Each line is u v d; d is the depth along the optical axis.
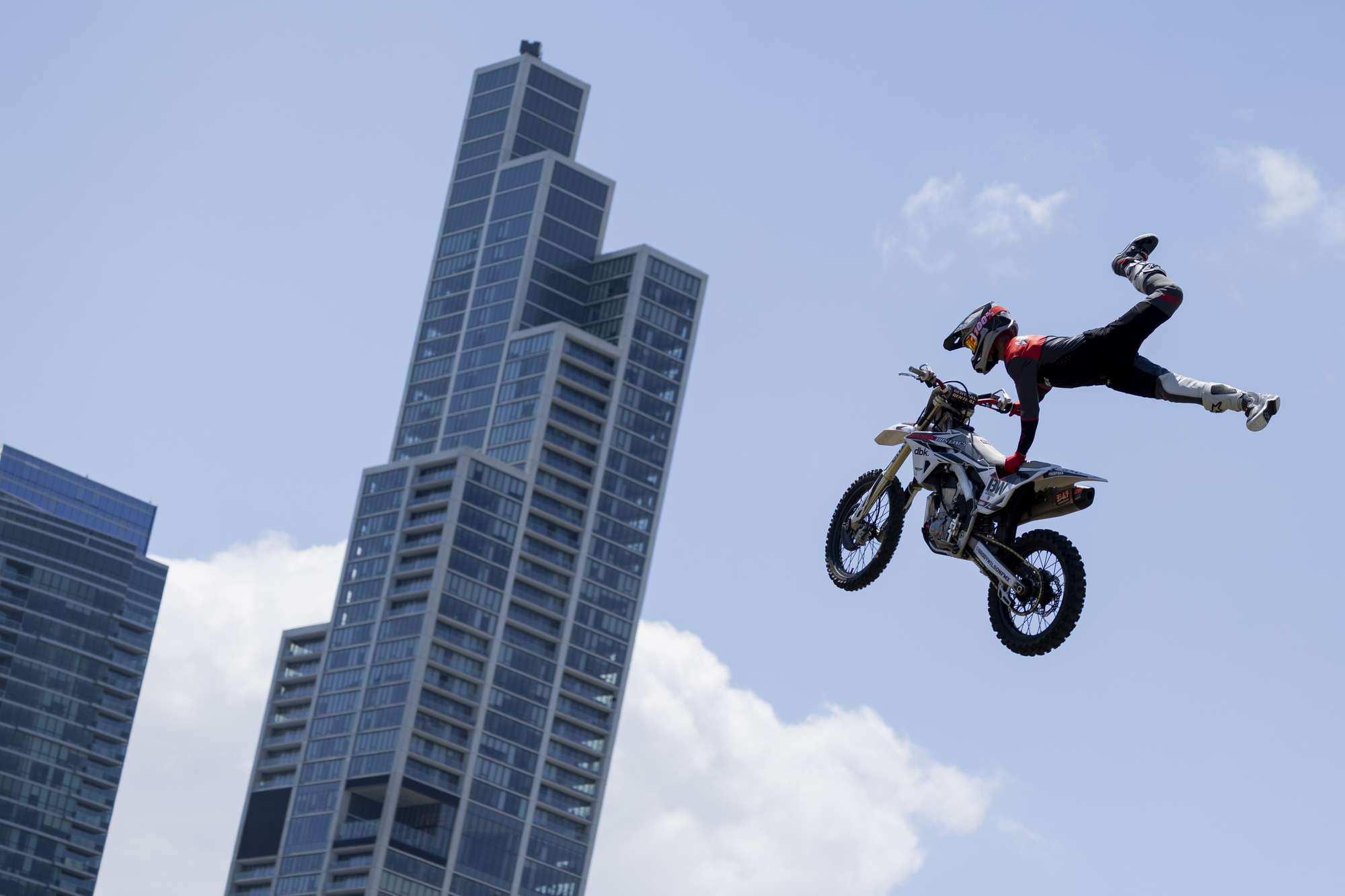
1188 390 27.69
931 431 31.62
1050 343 28.98
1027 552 29.30
